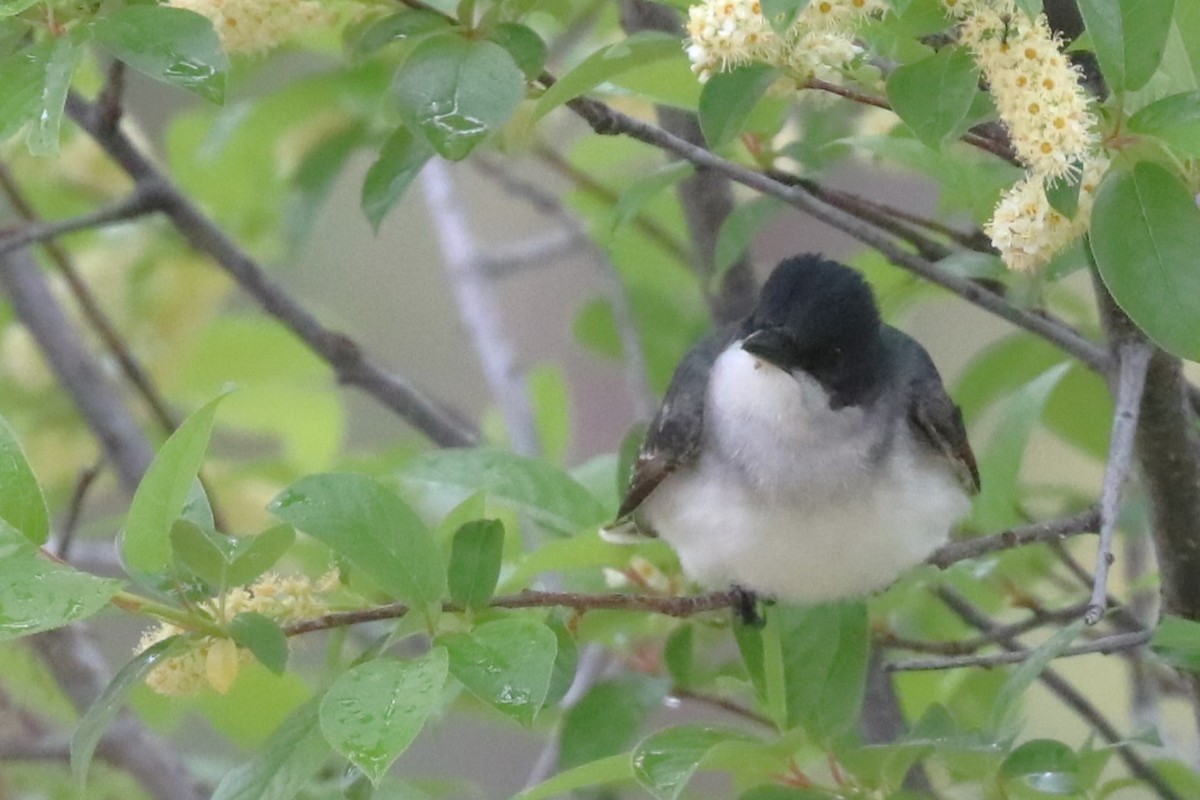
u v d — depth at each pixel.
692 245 10.66
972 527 9.66
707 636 9.35
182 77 6.20
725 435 8.24
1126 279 6.00
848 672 7.44
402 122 7.00
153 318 12.84
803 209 7.75
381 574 6.20
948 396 8.69
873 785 6.83
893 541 8.01
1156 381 7.38
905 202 13.13
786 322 8.12
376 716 5.45
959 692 9.34
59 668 10.59
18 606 5.62
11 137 6.21
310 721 6.20
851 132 9.38
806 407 8.04
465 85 6.50
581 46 10.88
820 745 6.93
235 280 10.81
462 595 6.55
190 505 6.60
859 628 7.63
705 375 8.60
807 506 7.97
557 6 8.29
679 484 8.45
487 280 13.08
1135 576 10.49
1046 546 10.03
